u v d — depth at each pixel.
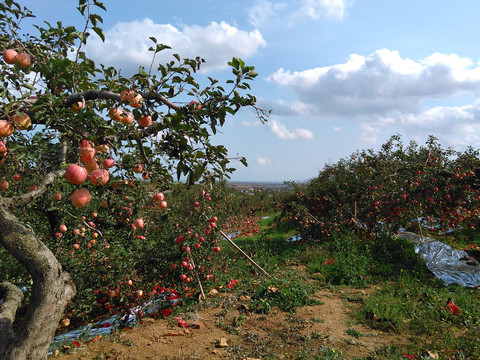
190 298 5.86
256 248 10.16
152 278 6.02
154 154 2.94
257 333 4.23
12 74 2.92
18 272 5.40
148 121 2.72
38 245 2.71
